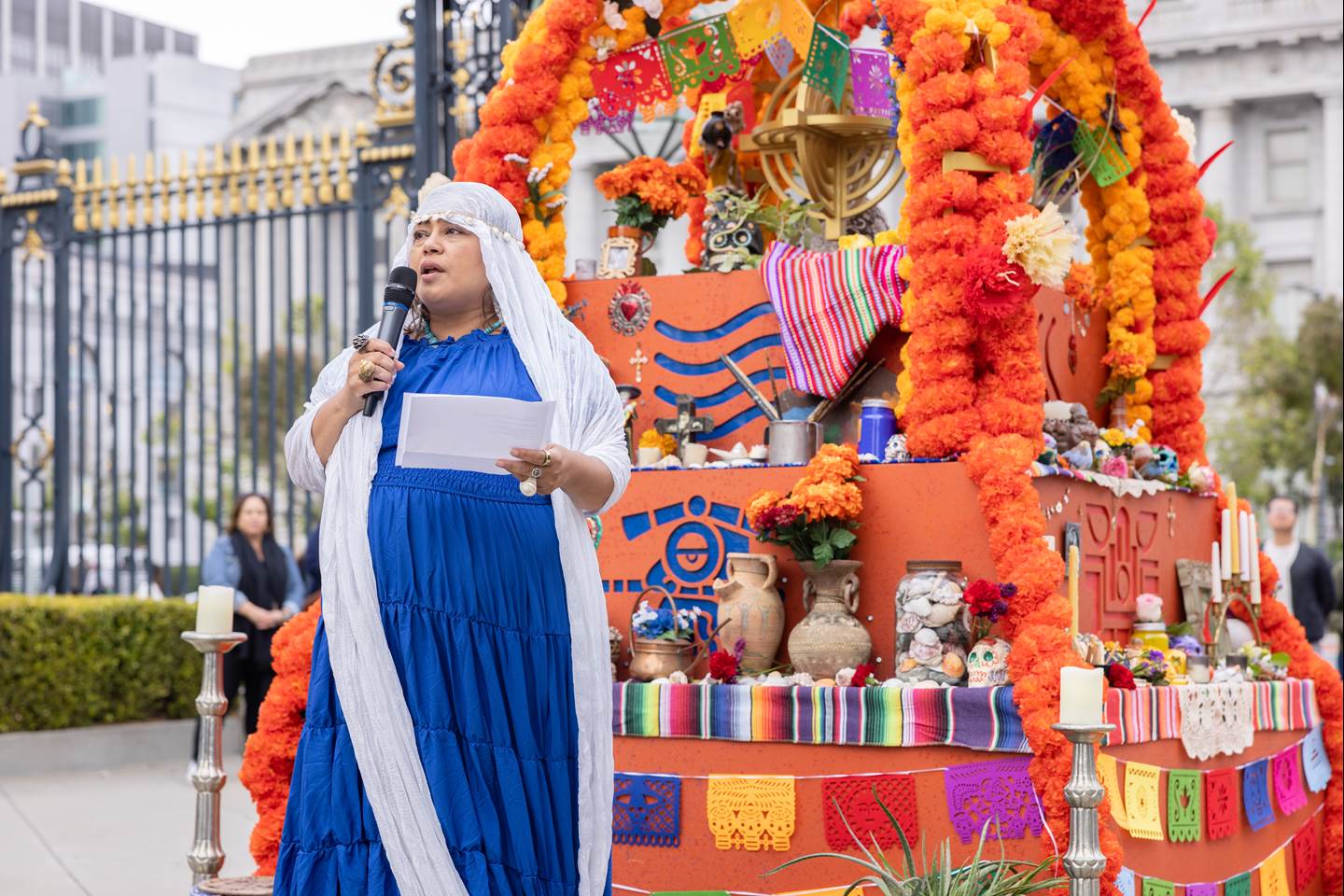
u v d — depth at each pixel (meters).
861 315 4.55
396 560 3.04
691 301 4.88
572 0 4.86
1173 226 5.31
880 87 5.23
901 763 3.99
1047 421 4.57
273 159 9.75
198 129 40.97
